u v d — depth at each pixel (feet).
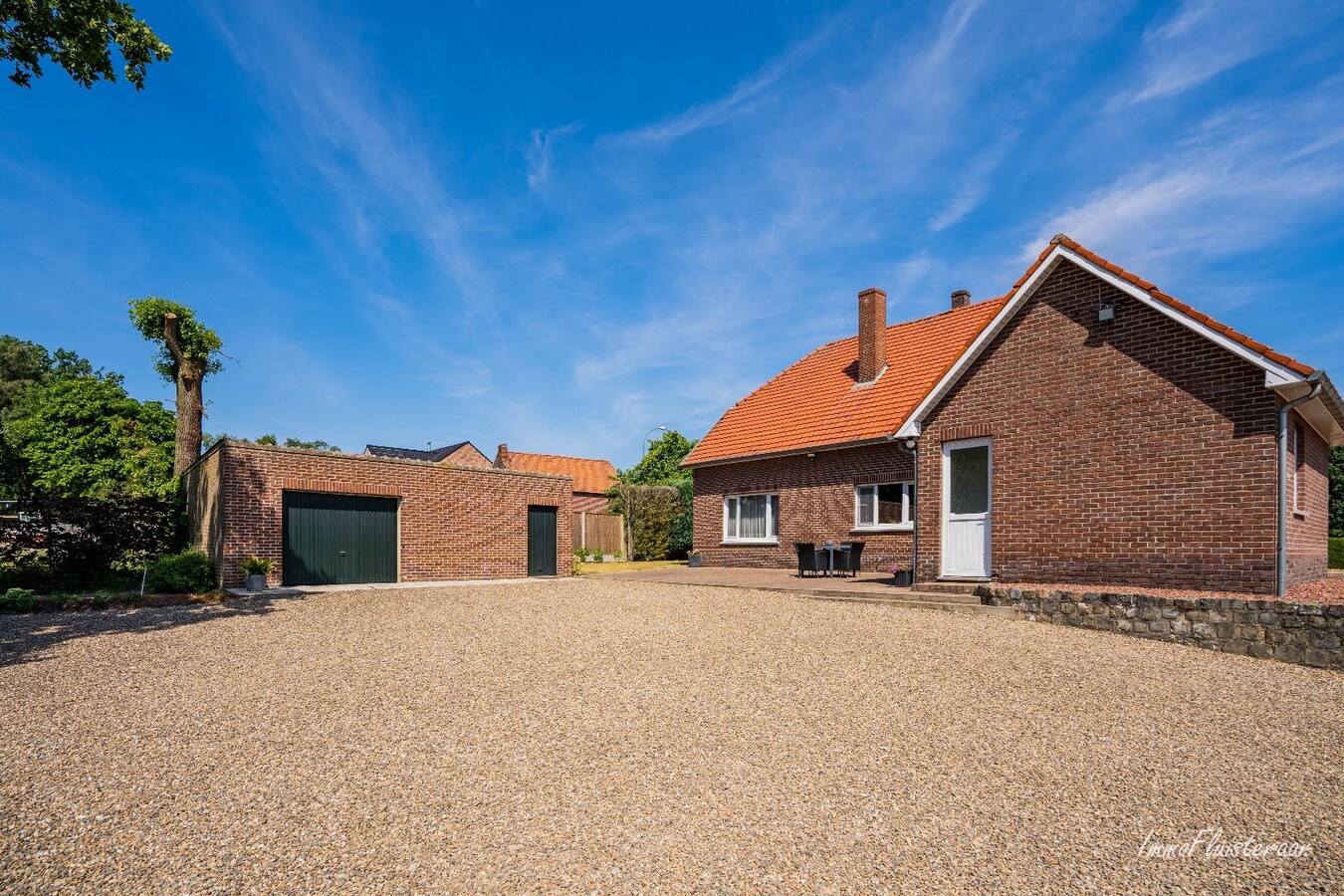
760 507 73.67
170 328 67.56
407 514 61.05
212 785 15.99
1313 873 12.89
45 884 12.05
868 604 42.11
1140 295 37.22
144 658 27.99
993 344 43.39
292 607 41.75
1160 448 36.63
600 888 12.10
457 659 27.94
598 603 42.91
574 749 18.35
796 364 85.61
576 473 167.73
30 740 18.78
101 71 36.52
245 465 52.80
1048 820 14.78
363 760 17.56
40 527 48.55
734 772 16.98
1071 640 31.81
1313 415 40.86
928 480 46.01
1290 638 29.58
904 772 17.12
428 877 12.37
